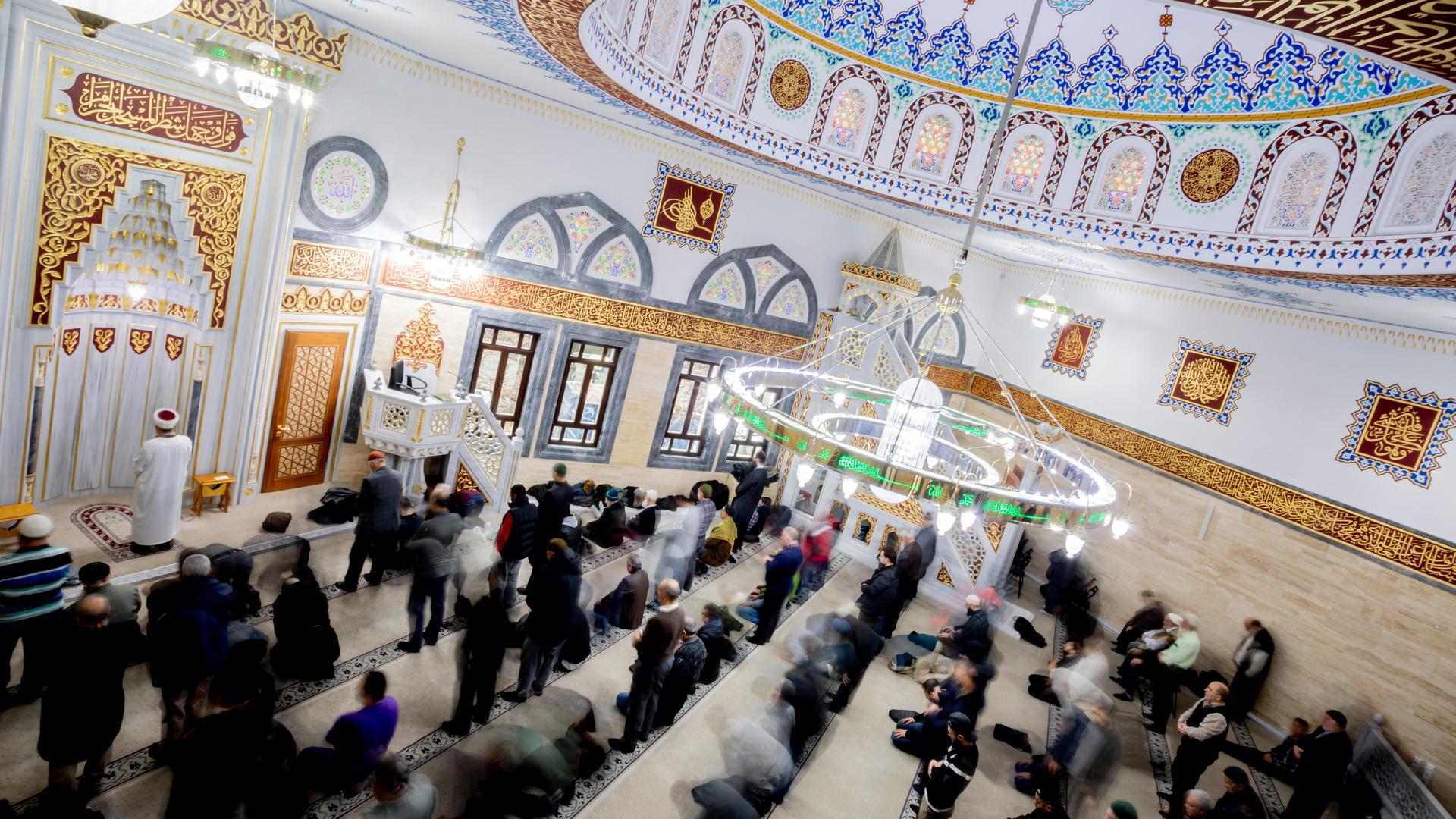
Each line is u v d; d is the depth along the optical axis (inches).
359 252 327.9
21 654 213.6
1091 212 351.3
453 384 373.1
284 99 285.6
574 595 238.8
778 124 363.6
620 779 220.4
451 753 210.2
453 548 257.6
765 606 313.7
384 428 327.9
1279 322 385.4
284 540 249.8
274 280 301.3
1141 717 341.1
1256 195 304.7
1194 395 418.6
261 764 154.0
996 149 213.0
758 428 193.8
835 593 379.6
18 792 169.0
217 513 305.1
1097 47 340.2
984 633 316.2
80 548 258.1
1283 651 354.6
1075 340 492.7
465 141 343.3
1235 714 357.1
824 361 459.5
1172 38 322.3
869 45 364.8
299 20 280.8
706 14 327.3
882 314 472.1
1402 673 312.3
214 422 307.0
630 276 414.9
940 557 413.7
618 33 274.1
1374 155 266.8
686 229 422.6
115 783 177.6
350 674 233.0
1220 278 350.9
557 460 420.8
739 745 213.2
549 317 393.4
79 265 252.7
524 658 238.2
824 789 241.4
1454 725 293.3
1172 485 419.5
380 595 279.3
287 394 321.1
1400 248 254.5
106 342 282.5
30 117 228.7
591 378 424.5
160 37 247.1
